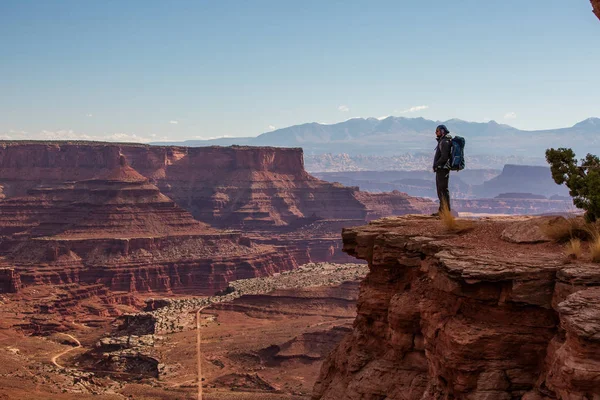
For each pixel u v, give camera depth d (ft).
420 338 82.99
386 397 83.71
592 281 60.70
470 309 69.26
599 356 54.34
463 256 71.61
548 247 72.74
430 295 77.15
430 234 84.99
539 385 63.16
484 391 65.26
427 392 74.33
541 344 64.95
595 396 54.34
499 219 88.02
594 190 73.36
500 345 65.82
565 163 85.81
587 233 72.18
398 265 89.15
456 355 67.10
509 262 67.36
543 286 64.59
